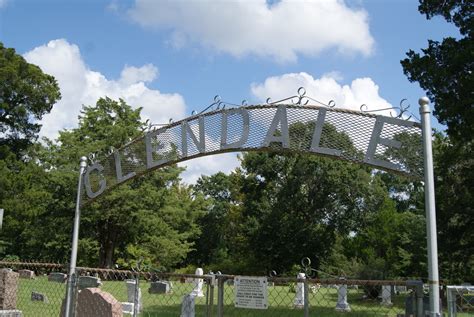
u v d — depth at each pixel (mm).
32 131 44312
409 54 16906
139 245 36875
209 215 66688
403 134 6188
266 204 51688
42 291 17188
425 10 17016
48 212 34938
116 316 10000
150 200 34875
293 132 6977
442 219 22781
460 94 15414
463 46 15836
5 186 33531
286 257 48750
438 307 5387
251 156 52625
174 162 8172
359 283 5883
